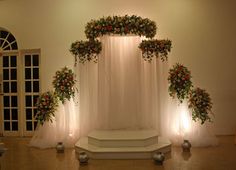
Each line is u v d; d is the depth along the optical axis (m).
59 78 5.89
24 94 6.96
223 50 6.55
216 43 6.54
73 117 6.04
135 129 5.84
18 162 4.85
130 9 6.51
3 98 7.07
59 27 6.64
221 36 6.54
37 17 6.73
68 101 5.98
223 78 6.56
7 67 7.04
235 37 6.54
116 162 4.73
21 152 5.53
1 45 7.04
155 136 5.35
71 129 6.02
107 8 6.54
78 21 6.59
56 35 6.65
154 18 6.50
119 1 6.51
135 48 5.79
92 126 5.95
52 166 4.59
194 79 6.53
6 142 6.41
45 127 6.02
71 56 6.59
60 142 5.62
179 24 6.50
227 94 6.56
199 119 5.84
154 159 4.59
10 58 7.01
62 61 6.64
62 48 6.63
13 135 7.02
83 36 6.59
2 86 7.06
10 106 7.04
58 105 6.05
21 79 6.93
